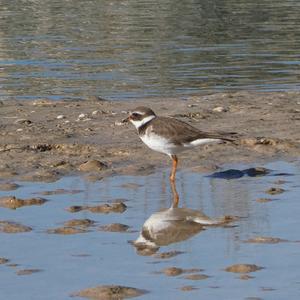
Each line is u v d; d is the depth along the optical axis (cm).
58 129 1725
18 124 1773
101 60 2680
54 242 1083
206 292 908
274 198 1278
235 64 2602
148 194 1312
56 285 936
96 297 900
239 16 3722
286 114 1852
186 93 2178
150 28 3372
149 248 1058
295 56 2733
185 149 1366
